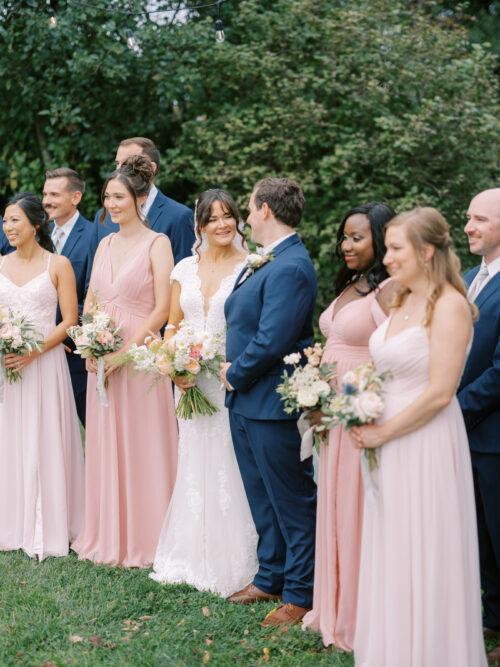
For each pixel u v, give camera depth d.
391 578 3.10
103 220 5.13
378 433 3.10
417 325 3.10
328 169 8.88
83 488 5.01
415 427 3.07
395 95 9.17
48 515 4.80
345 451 3.57
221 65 9.09
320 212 9.10
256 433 3.92
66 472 4.91
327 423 3.31
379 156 8.78
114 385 4.61
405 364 3.09
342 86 8.82
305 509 3.99
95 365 4.56
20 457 4.84
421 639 3.05
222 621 3.86
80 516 4.98
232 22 9.49
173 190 9.73
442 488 3.07
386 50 9.12
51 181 5.54
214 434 4.32
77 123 9.09
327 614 3.66
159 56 8.91
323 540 3.69
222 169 8.88
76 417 5.04
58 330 4.88
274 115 8.89
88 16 8.61
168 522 4.48
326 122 9.07
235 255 4.38
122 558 4.64
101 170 9.07
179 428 4.43
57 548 4.77
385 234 3.27
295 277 3.80
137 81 9.05
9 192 9.69
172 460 4.73
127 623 3.86
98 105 8.91
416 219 3.07
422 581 3.06
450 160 8.97
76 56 8.44
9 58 8.69
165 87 8.87
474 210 3.67
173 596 4.16
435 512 3.06
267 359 3.79
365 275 3.65
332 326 3.70
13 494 4.85
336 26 8.98
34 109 9.07
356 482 3.55
